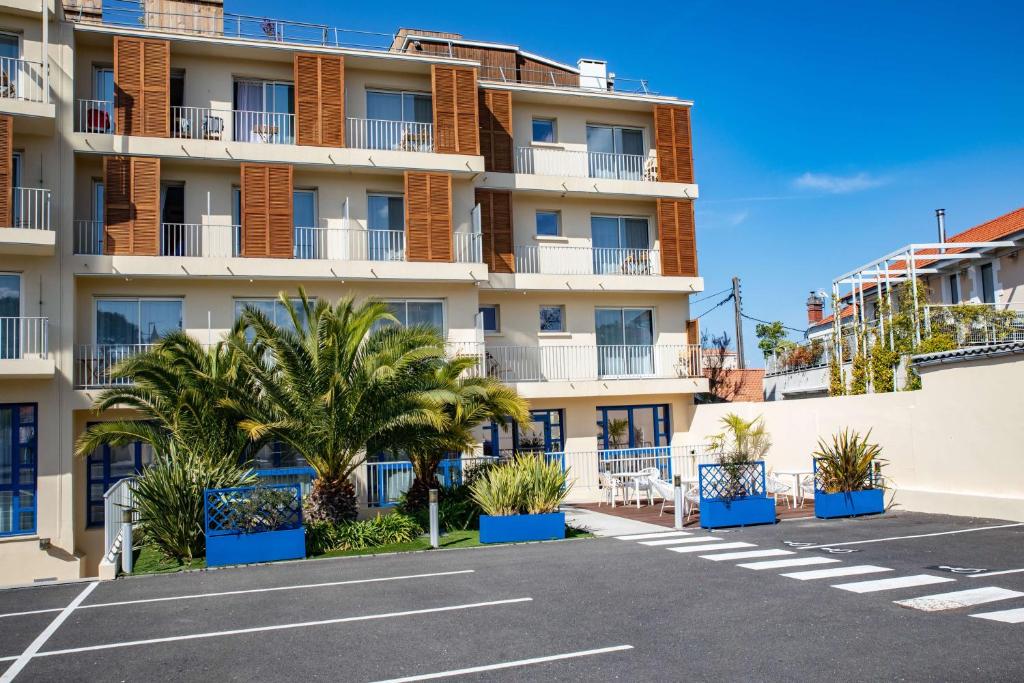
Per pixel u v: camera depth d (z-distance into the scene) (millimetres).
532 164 25562
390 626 8961
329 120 21953
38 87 19297
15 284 19062
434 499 14852
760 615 8891
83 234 20391
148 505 13992
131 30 20328
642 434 26000
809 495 20000
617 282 25266
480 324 22797
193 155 20594
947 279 29328
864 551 12594
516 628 8680
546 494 15492
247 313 15398
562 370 24875
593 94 25750
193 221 21219
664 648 7762
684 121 26953
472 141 23266
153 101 20422
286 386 15648
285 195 21312
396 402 15641
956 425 16344
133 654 8195
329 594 10836
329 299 21859
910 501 17156
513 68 28203
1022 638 7688
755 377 29047
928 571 10922
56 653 8312
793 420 20891
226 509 13695
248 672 7477
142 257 19812
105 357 19828
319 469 15844
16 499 18578
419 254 22328
